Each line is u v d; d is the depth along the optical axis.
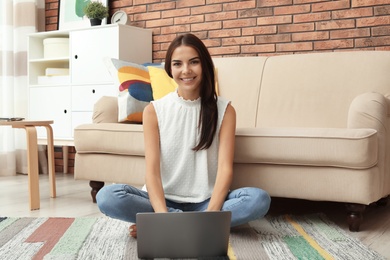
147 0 3.84
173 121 1.87
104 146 2.57
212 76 1.85
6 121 2.53
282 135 2.09
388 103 2.19
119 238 1.82
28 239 1.80
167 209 1.73
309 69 2.82
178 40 1.80
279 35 3.33
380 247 1.78
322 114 2.71
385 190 2.20
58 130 3.87
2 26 4.13
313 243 1.75
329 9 3.16
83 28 3.68
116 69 2.86
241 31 3.47
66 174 4.12
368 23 3.04
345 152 1.99
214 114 1.85
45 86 3.93
